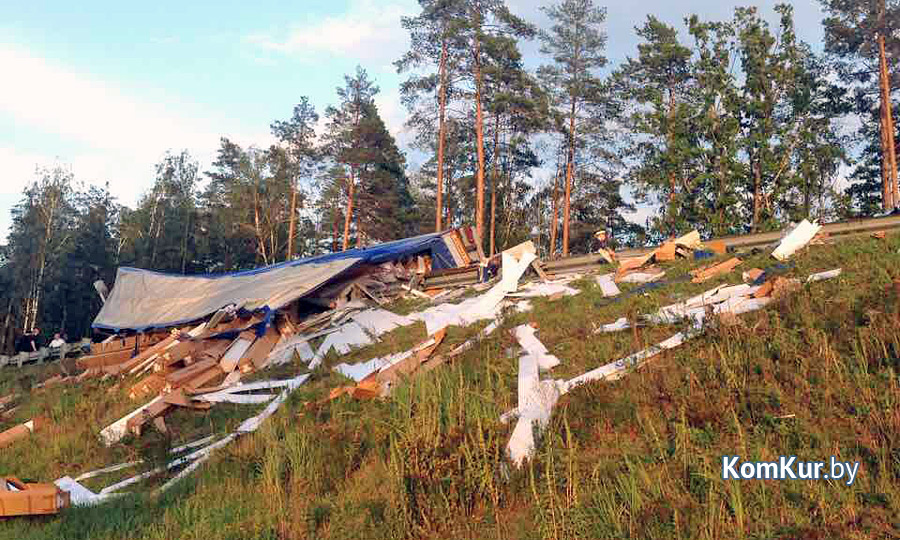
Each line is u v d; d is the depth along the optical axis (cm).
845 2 3228
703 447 641
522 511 611
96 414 1302
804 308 880
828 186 3366
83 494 903
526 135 3916
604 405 771
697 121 3469
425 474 655
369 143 4262
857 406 637
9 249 5194
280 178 4850
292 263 2170
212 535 659
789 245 1241
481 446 664
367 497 676
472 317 1357
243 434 985
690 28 3491
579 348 999
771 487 561
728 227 3306
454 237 2070
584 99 3806
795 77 3362
